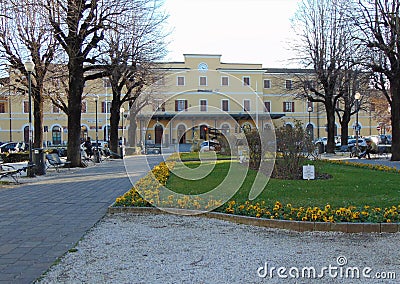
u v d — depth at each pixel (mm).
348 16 24156
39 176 18031
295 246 6312
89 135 60219
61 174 19094
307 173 13680
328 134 35656
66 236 6965
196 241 6637
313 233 7078
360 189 11109
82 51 22141
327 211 7605
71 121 22859
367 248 6172
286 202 9055
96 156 28703
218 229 7453
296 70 44531
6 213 9141
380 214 7523
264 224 7605
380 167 17188
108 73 23453
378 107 49812
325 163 21062
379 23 22422
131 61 25141
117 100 35031
